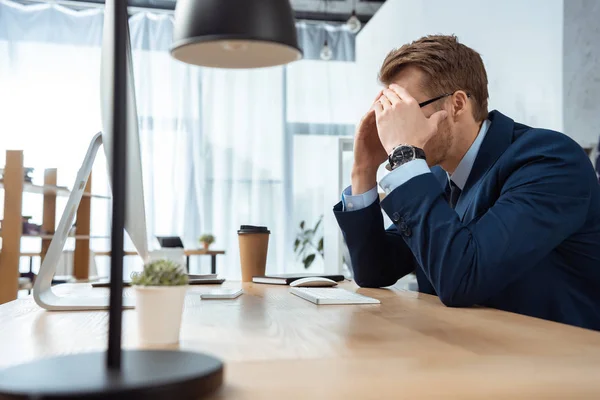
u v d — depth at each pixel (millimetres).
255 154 6352
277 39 769
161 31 6215
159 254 927
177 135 6168
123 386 408
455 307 1102
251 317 946
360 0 6223
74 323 877
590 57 2416
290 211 6359
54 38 6012
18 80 5906
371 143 1590
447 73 1372
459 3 3529
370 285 1604
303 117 6484
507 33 3055
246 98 6352
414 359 609
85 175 1131
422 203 1143
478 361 601
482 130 1422
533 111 2854
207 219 6188
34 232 4230
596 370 561
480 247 1091
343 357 620
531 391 482
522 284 1220
